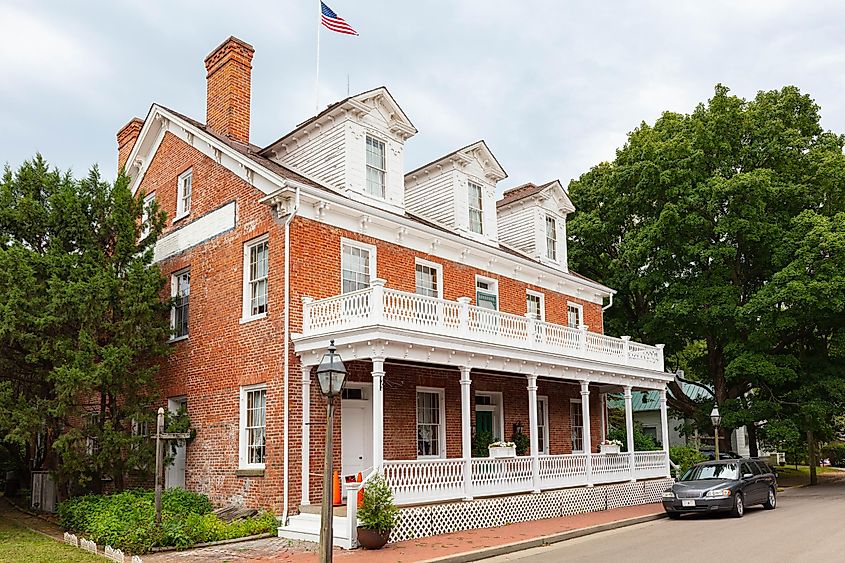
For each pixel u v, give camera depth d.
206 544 14.30
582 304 28.97
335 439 17.30
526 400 24.41
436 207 24.75
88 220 18.95
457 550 13.56
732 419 30.53
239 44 22.80
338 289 18.38
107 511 15.78
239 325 18.41
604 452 24.38
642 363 25.44
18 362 17.97
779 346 32.28
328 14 22.39
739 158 32.38
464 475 17.17
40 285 17.12
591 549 14.16
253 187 18.72
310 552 13.31
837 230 28.08
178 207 21.69
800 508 21.80
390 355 15.86
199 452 19.02
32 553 13.86
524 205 28.58
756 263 32.41
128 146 25.92
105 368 16.94
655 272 33.38
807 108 33.72
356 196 20.00
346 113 20.30
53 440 18.69
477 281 23.36
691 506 19.52
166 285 21.44
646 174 32.69
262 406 17.59
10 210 18.28
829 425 36.75
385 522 13.80
